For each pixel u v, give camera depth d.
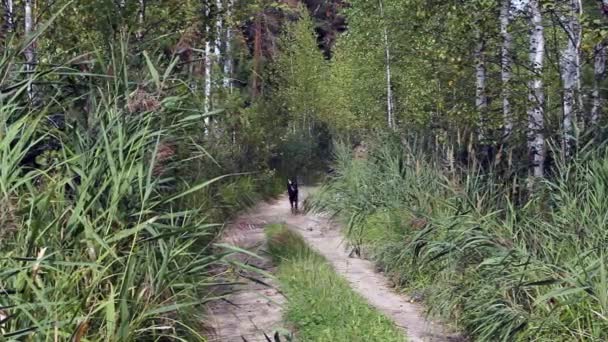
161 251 6.60
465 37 12.55
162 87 7.45
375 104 26.08
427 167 14.05
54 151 7.45
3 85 6.82
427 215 11.73
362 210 15.51
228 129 23.25
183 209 9.34
